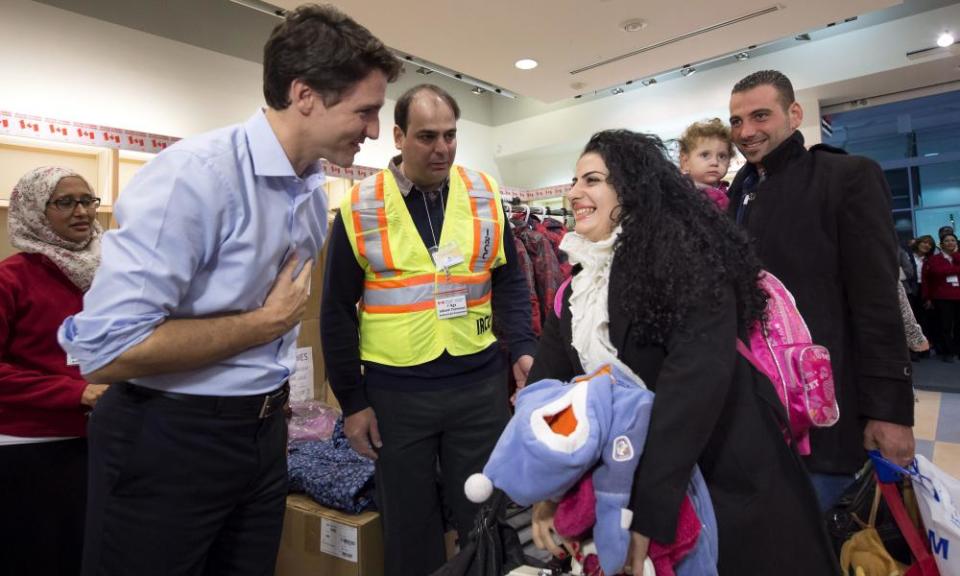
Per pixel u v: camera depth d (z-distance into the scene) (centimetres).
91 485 107
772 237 139
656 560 89
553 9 385
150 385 103
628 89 623
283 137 109
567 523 92
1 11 345
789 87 144
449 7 379
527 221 275
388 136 593
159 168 98
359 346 174
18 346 163
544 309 256
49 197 166
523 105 709
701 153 211
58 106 367
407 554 166
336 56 101
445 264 166
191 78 438
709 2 381
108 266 93
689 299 93
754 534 96
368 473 197
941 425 399
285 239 114
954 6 453
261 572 124
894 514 125
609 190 107
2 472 161
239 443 111
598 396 92
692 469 93
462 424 169
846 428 129
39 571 167
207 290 104
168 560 105
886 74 490
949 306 644
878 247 124
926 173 818
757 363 102
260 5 373
